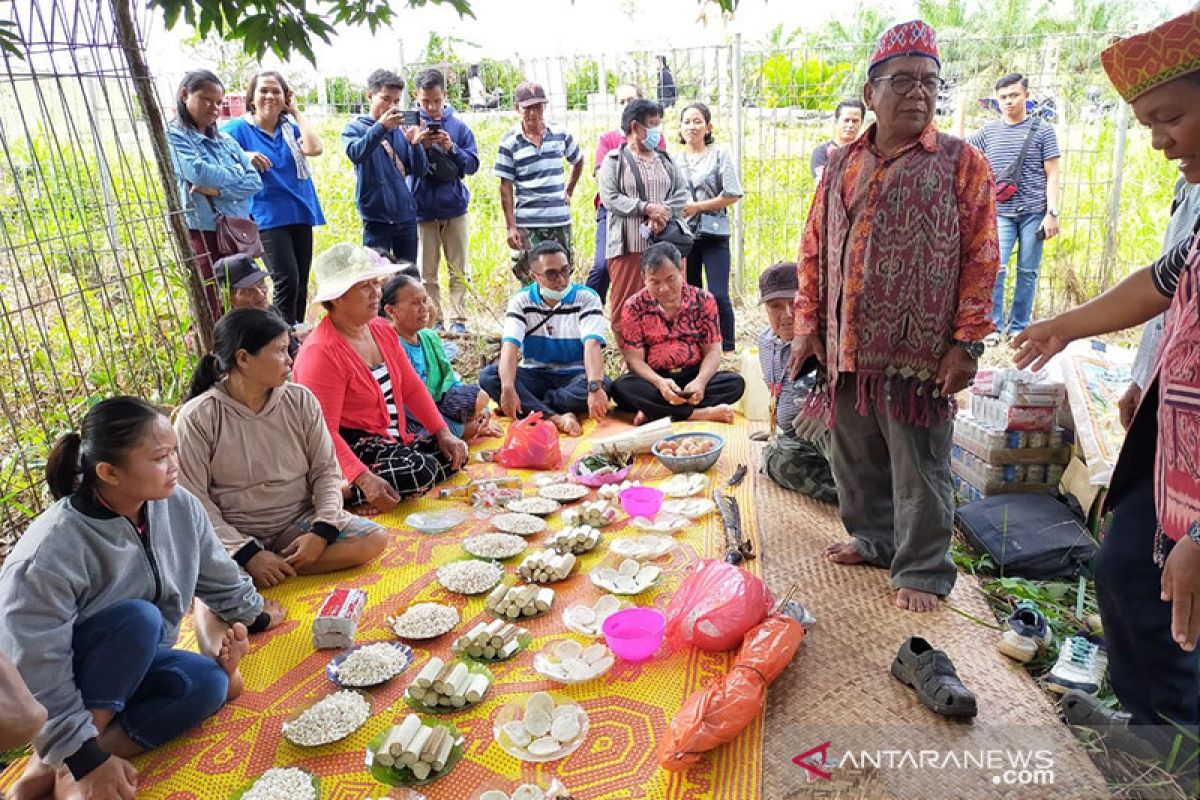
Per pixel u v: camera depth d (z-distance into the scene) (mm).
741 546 3426
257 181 5223
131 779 2197
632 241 5785
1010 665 2762
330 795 2215
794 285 3826
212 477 3270
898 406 2961
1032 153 6242
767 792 2223
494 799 2119
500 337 6148
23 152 6035
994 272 2773
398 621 2969
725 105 7840
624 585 3162
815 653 2834
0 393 3988
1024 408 3727
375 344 4082
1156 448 2074
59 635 2123
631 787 2223
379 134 5871
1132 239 7375
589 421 5082
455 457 4266
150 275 5148
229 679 2596
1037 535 3416
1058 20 11570
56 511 2256
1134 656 2203
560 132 6660
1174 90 1843
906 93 2699
